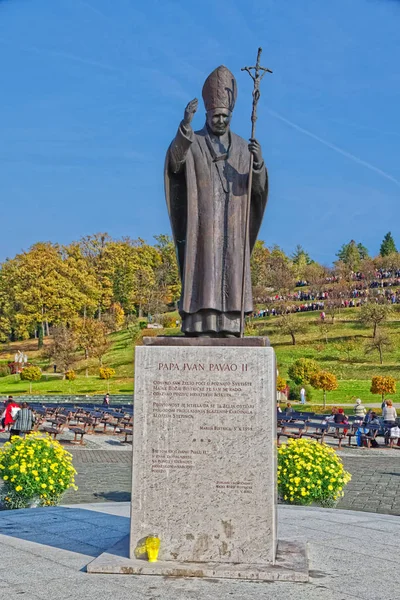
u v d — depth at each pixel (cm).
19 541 941
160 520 830
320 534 1025
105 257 12050
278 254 14362
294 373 5797
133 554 824
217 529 822
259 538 815
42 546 910
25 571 791
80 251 12181
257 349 843
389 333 8588
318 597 711
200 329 928
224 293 933
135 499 837
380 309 8181
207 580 766
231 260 935
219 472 830
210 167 946
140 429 848
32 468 1289
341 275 12075
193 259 932
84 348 8688
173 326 9494
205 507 827
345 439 3341
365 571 816
